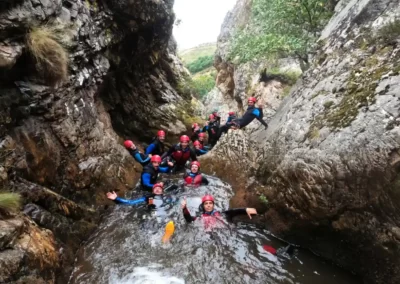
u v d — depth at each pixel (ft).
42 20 19.99
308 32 31.07
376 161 12.49
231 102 60.49
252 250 16.93
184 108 53.98
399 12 16.55
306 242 16.66
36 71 19.65
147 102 46.44
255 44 31.17
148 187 25.20
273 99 40.55
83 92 26.13
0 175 15.11
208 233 18.48
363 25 18.89
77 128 23.32
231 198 23.13
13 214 13.88
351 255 14.43
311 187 15.21
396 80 13.43
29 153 18.35
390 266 12.51
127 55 37.78
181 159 30.96
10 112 17.71
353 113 14.58
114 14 31.53
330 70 19.47
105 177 24.58
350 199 13.65
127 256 16.66
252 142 27.32
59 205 17.94
